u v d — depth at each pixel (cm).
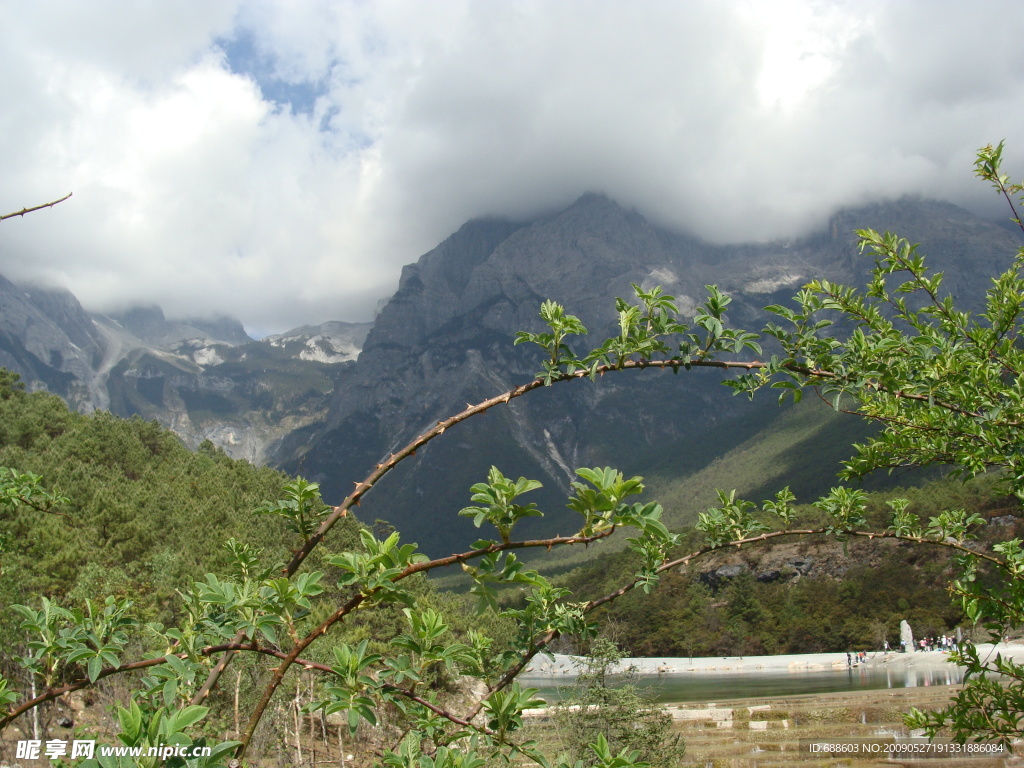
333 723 2120
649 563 404
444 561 228
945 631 6316
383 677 241
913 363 421
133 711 184
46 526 2652
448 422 283
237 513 4878
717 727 3219
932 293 474
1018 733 424
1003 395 419
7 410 6738
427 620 255
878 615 7000
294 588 234
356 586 246
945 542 457
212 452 9881
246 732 217
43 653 250
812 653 7131
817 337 376
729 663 6831
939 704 3177
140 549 3500
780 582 8206
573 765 243
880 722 2945
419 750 254
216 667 252
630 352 299
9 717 243
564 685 1404
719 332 314
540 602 357
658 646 7556
